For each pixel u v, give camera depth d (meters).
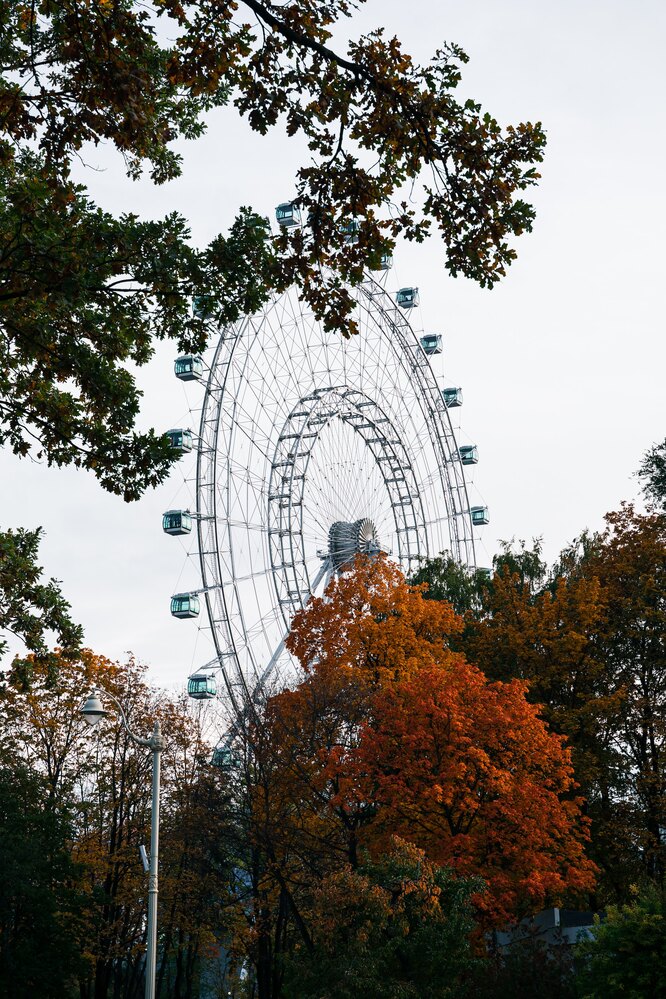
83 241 18.38
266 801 40.56
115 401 20.66
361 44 15.61
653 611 46.81
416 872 30.62
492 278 16.39
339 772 37.38
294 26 15.63
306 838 40.28
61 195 18.11
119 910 52.22
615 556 50.50
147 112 17.66
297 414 64.19
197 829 43.38
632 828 44.62
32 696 50.12
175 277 18.66
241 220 18.83
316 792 38.69
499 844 36.75
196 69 16.11
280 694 42.00
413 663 41.56
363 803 39.81
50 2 16.70
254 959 44.72
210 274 18.81
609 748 46.84
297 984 30.30
